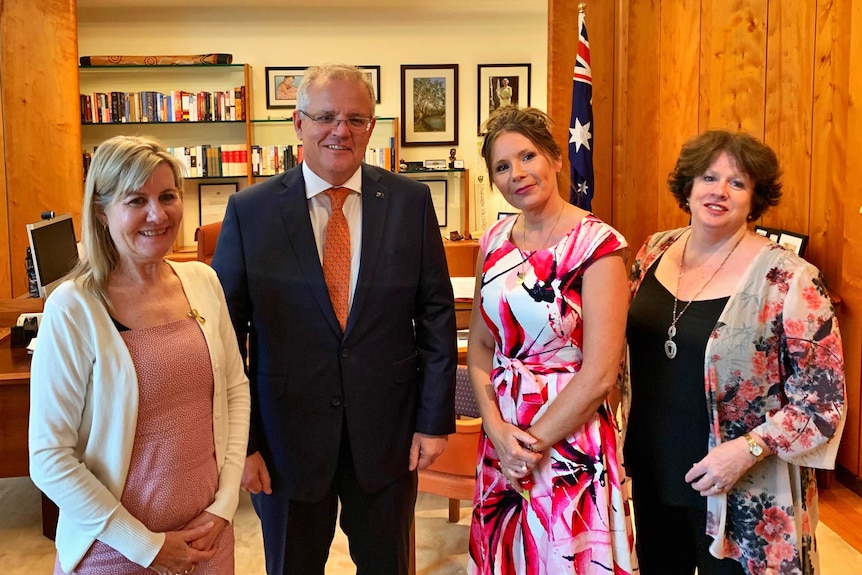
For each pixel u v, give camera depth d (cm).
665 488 169
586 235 160
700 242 169
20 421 269
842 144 303
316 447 174
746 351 156
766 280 156
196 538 145
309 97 168
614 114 445
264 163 579
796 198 334
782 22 332
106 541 135
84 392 136
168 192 141
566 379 161
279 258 172
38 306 329
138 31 587
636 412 175
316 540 183
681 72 415
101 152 138
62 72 483
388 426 179
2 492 334
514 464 163
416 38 606
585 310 159
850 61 295
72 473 132
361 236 176
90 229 139
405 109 612
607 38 438
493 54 612
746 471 156
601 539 159
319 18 598
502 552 175
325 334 173
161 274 150
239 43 594
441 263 186
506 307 165
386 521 184
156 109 568
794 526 156
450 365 184
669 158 433
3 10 476
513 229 173
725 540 161
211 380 151
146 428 140
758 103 350
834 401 150
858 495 310
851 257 303
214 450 153
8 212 489
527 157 161
